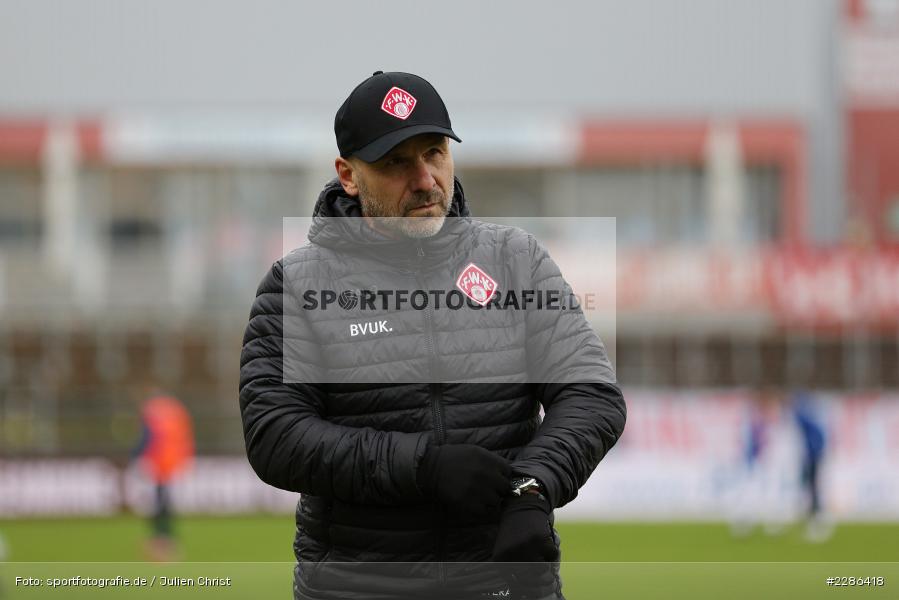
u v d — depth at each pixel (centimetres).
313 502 1139
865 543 5072
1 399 7081
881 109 10094
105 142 9894
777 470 6038
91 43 10194
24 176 9881
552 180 10025
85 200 9906
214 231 9000
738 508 5475
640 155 9938
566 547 4934
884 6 10138
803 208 9875
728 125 9950
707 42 10256
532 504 1020
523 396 1137
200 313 7781
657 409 6456
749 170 9956
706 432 6419
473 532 1091
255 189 9956
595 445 1082
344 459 1047
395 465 1032
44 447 6988
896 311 7194
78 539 5425
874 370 7194
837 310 7225
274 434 1085
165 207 9956
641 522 6219
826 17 10150
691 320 7281
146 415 4850
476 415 1107
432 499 1057
